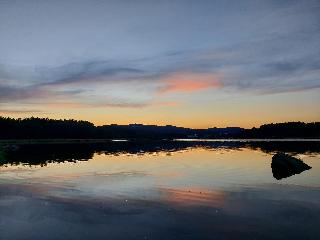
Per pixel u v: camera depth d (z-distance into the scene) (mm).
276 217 13586
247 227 12352
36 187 21156
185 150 69188
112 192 19281
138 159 44281
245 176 25641
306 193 18422
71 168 32781
